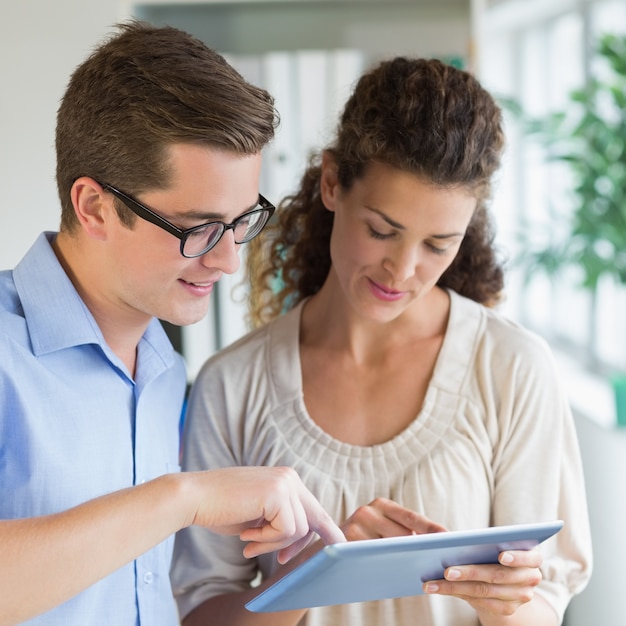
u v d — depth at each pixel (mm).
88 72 1129
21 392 1133
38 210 2857
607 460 2271
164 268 1121
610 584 2113
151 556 1256
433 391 1437
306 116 3094
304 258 1678
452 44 3070
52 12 2795
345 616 1408
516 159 6309
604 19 5125
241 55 3096
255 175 1124
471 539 1039
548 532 1091
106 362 1231
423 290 1397
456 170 1290
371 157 1320
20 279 1203
